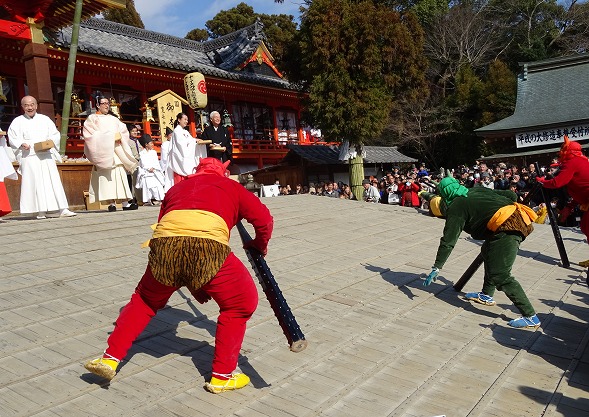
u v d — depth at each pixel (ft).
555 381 12.64
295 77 81.56
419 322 16.21
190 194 10.92
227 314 10.94
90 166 41.11
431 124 107.55
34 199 27.09
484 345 14.79
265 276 11.29
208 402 10.70
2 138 26.43
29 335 13.39
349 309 16.97
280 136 95.35
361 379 12.17
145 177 39.22
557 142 72.54
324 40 64.95
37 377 11.27
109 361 10.60
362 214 35.99
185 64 72.18
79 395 10.62
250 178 59.72
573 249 28.96
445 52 121.80
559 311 18.04
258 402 10.87
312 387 11.68
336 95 66.33
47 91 46.42
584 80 80.07
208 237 10.30
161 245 10.32
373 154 92.22
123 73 66.33
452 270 22.89
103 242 23.52
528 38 125.29
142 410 10.25
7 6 44.83
